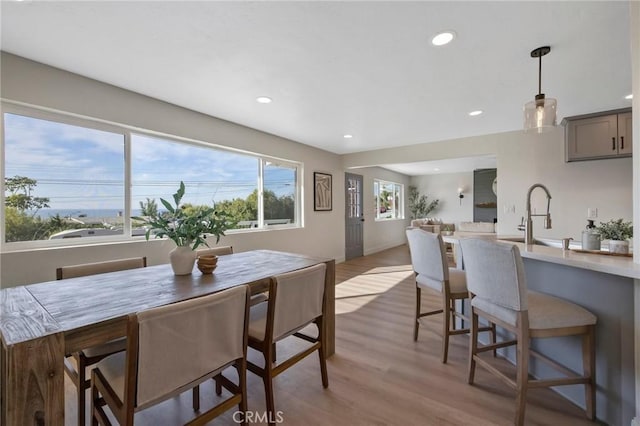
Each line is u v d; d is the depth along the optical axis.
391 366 2.05
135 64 2.19
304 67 2.24
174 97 2.83
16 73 2.07
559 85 2.58
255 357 2.25
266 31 1.78
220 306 1.19
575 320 1.46
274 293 1.46
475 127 3.90
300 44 1.92
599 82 2.52
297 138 4.52
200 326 1.13
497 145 4.20
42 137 2.28
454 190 9.20
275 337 1.50
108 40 1.87
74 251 2.36
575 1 1.52
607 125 3.33
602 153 3.36
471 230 5.95
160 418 1.56
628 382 1.38
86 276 1.79
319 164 5.30
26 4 1.52
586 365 1.49
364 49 1.98
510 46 1.95
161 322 1.01
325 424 1.50
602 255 1.63
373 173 7.55
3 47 1.96
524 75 2.38
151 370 1.01
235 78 2.42
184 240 1.83
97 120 2.51
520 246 2.01
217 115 3.37
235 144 3.71
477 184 8.83
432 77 2.41
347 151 5.56
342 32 1.79
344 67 2.24
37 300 1.31
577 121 3.51
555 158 3.85
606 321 1.47
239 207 3.96
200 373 1.15
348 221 6.37
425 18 1.66
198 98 2.86
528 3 1.54
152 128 2.84
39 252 2.19
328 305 2.20
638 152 1.35
